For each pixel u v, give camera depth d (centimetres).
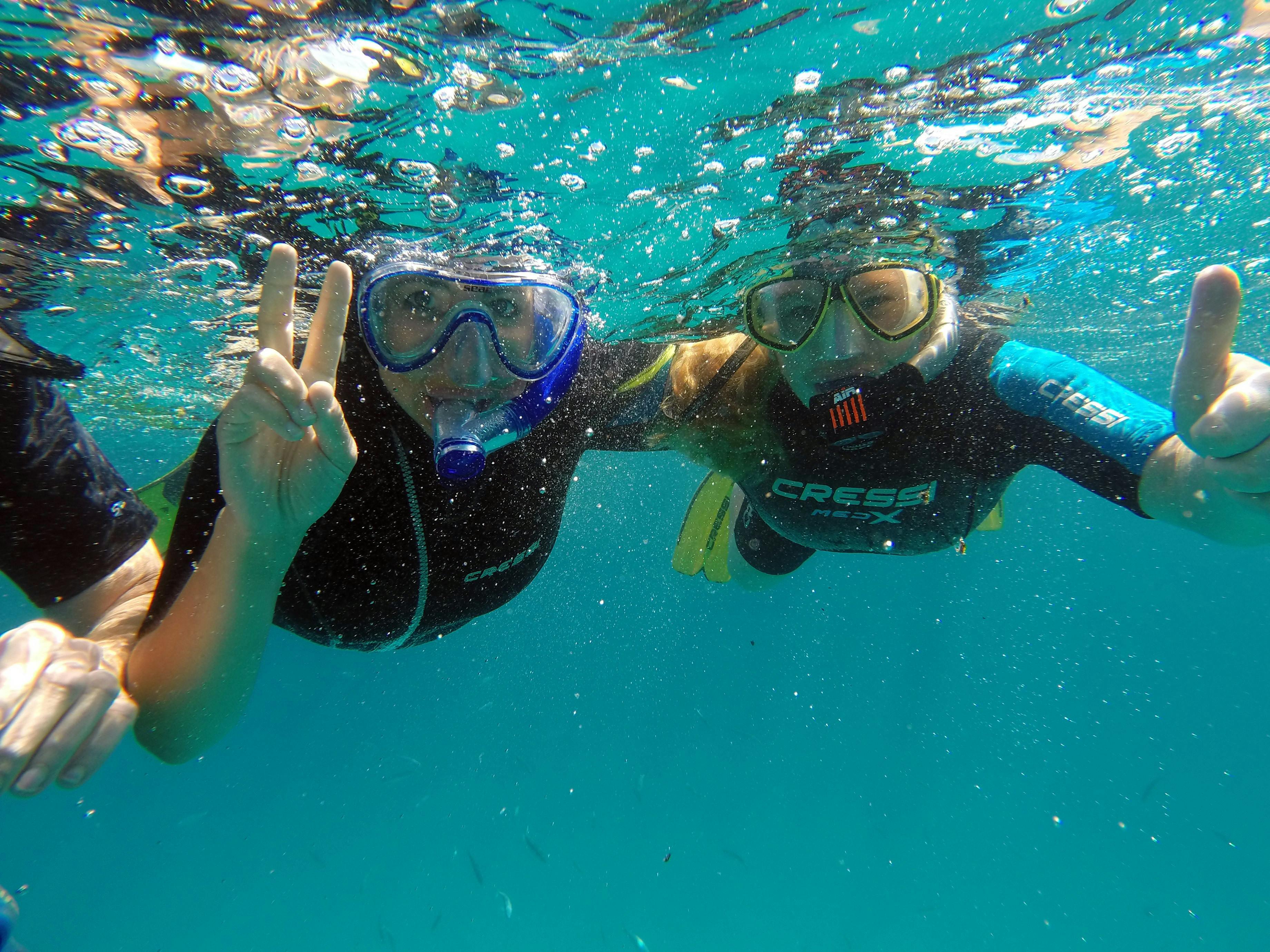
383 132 71
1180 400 48
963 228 114
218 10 58
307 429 48
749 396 81
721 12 65
